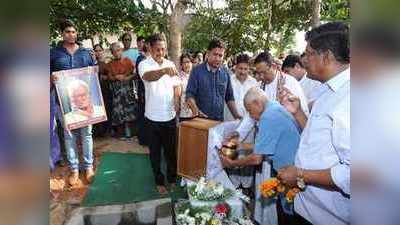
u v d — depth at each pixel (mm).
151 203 3051
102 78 5527
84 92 3461
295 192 1730
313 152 1628
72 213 2951
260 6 8000
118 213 2945
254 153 2328
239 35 8320
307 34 1654
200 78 3547
